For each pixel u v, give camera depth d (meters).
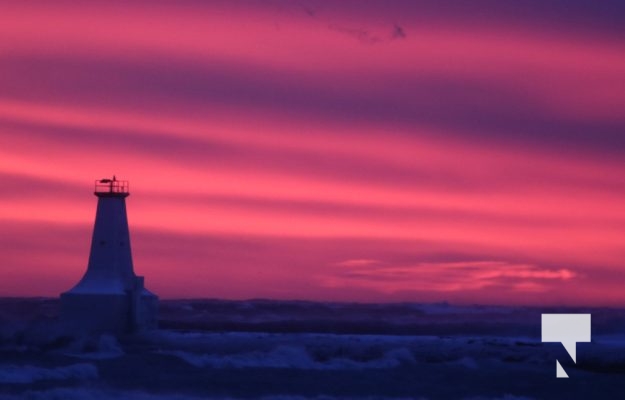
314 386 187.12
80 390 172.62
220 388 181.50
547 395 184.25
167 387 180.38
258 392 178.12
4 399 161.50
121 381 185.50
